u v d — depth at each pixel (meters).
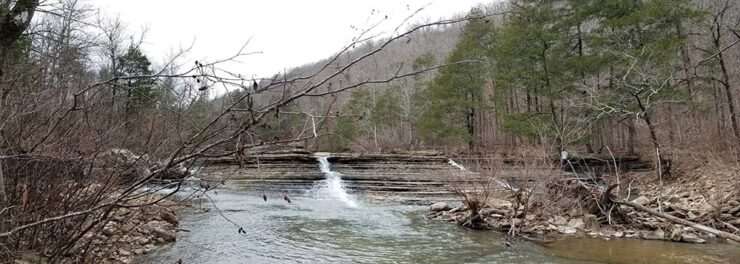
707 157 16.72
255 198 17.34
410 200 17.44
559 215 11.55
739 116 20.03
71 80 4.00
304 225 11.99
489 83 36.38
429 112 32.06
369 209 15.40
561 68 24.20
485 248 9.32
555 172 12.55
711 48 19.56
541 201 11.79
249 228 11.18
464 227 11.68
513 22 25.83
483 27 29.00
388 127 43.31
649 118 19.50
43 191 3.62
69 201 3.63
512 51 25.98
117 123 3.46
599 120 22.72
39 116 3.66
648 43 21.14
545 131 21.00
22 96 3.67
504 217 11.76
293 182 19.75
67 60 4.81
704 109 20.00
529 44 25.84
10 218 3.35
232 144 2.59
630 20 21.44
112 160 3.44
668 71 19.61
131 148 3.36
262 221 12.32
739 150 16.08
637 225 10.75
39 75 4.25
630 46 22.33
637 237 9.99
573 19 24.66
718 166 15.21
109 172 3.49
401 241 10.09
